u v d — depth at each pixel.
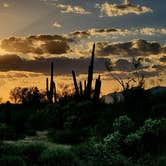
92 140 21.69
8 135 27.69
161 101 37.16
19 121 37.88
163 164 15.05
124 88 42.31
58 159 14.74
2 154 15.63
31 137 29.95
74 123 35.69
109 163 14.73
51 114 40.97
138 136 17.20
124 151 16.95
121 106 38.25
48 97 57.25
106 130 26.27
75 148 16.31
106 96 47.12
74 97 53.03
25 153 16.02
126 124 20.08
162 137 17.39
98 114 36.53
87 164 14.56
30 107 58.09
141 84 42.47
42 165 14.76
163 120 18.23
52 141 26.69
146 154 16.08
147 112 31.64
